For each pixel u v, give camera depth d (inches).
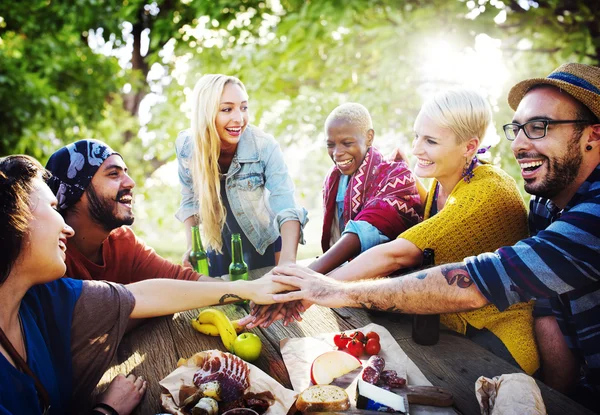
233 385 56.6
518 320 75.4
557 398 56.6
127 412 56.5
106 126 355.9
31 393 51.1
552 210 75.8
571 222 61.8
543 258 61.3
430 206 93.0
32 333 54.6
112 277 84.4
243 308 83.7
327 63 201.0
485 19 151.9
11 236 50.3
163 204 353.7
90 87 306.5
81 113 302.7
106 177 77.9
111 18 291.6
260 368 64.5
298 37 190.5
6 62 247.0
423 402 54.4
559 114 64.7
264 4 228.4
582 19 161.5
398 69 173.5
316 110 205.2
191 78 244.2
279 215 103.5
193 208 116.6
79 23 293.7
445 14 155.8
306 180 259.1
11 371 49.9
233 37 230.2
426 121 81.8
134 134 373.1
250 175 108.8
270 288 74.7
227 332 69.2
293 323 77.1
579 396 74.7
